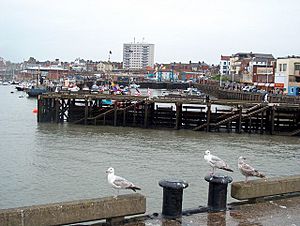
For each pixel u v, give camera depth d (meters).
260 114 49.81
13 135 42.66
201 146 37.41
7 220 8.16
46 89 111.88
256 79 122.81
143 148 35.66
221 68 194.75
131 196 9.73
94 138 41.38
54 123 54.28
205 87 137.50
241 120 47.69
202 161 30.12
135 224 9.49
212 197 10.66
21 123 53.88
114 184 10.01
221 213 10.39
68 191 21.97
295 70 92.44
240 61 170.88
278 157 32.97
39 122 54.62
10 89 179.12
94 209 9.10
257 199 11.36
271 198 11.69
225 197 10.70
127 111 54.12
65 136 42.47
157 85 176.75
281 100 67.06
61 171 26.52
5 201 20.11
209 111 48.44
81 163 28.98
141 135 44.31
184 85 174.50
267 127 49.31
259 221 9.87
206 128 48.78
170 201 10.09
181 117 51.28
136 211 9.66
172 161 30.03
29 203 19.88
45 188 22.50
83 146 36.25
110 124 53.75
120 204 9.43
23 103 93.25
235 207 10.87
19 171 26.38
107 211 9.27
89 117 53.97
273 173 27.25
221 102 49.66
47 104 55.53
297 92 89.56
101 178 24.77
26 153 32.56
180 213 10.16
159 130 49.00
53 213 8.62
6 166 27.80
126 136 43.28
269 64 128.88
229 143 39.72
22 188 22.44
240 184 11.01
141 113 53.81
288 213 10.48
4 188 22.36
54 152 33.12
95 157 31.23
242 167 11.31
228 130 48.38
